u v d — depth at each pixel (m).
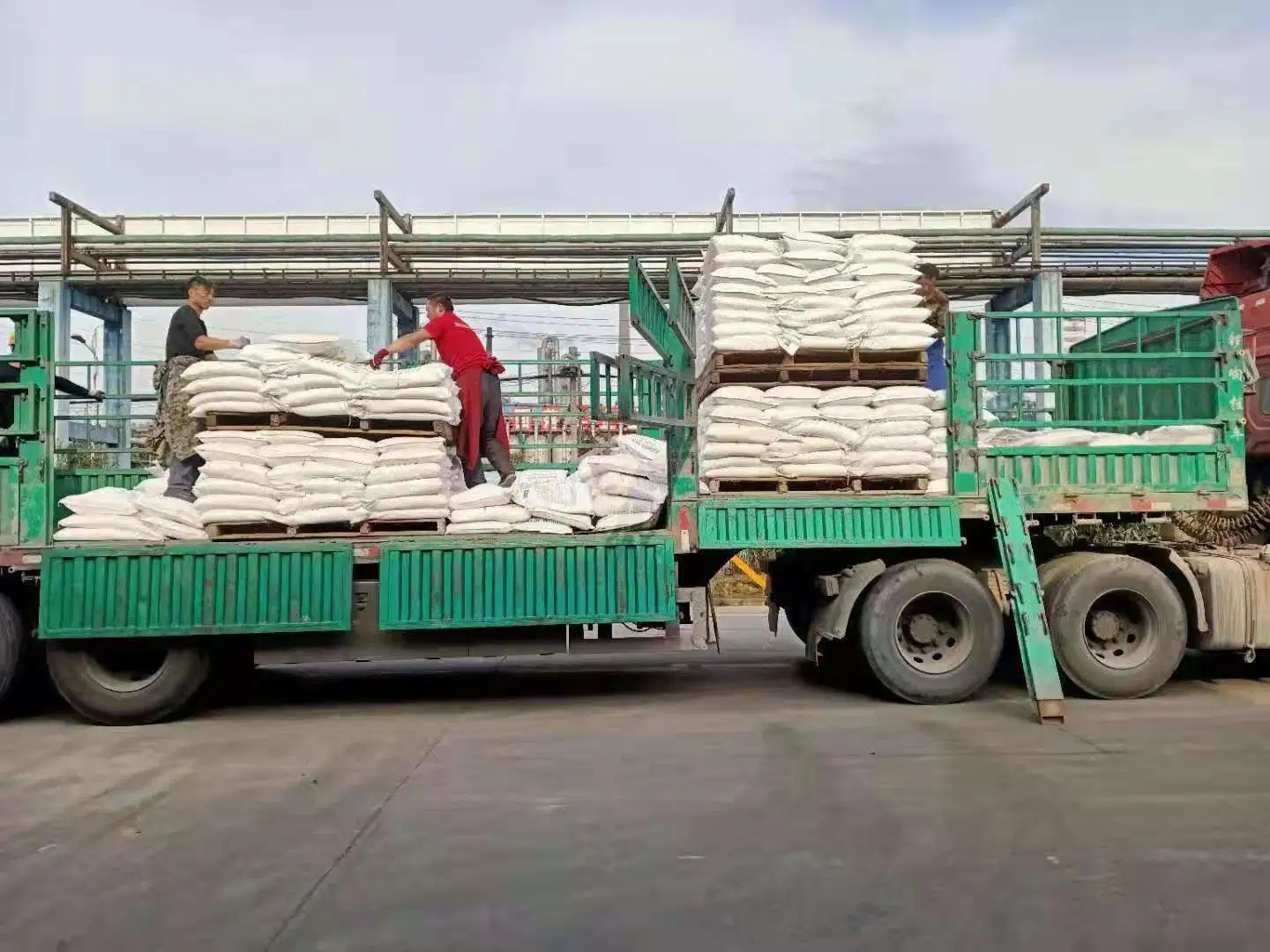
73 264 17.05
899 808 4.57
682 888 3.69
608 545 6.86
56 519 7.57
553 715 6.93
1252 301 7.89
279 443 6.75
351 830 4.38
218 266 17.16
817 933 3.31
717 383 7.09
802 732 6.19
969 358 7.19
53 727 6.74
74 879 3.85
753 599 15.68
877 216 18.14
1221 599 7.34
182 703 6.79
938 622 7.13
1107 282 17.72
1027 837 4.17
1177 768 5.23
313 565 6.66
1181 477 7.30
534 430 10.10
